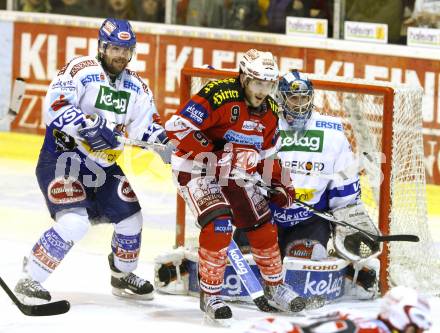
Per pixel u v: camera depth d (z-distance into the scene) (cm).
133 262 1545
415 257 1689
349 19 2688
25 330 1372
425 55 2589
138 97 1519
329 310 1530
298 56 2722
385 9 2636
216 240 1412
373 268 1597
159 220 2130
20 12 2978
